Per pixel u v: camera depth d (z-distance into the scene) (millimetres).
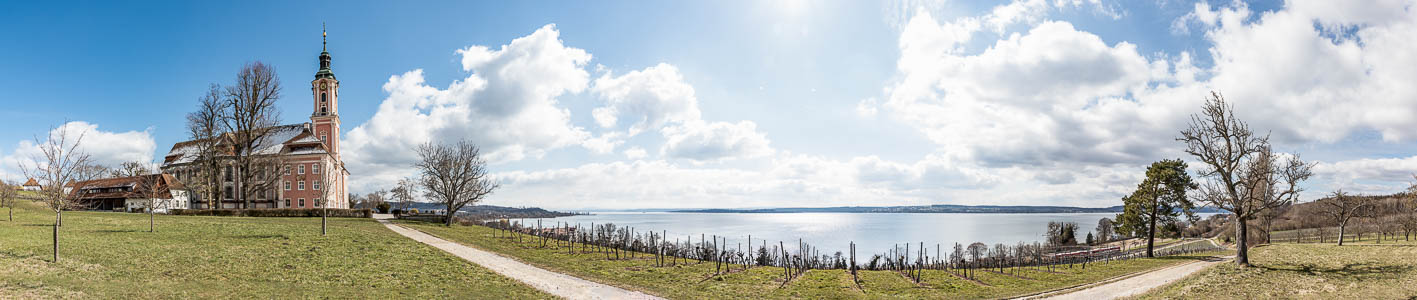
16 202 67312
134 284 23562
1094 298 32531
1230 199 39844
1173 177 57188
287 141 102562
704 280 35938
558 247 51969
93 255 28609
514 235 61469
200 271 27516
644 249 59406
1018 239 178250
